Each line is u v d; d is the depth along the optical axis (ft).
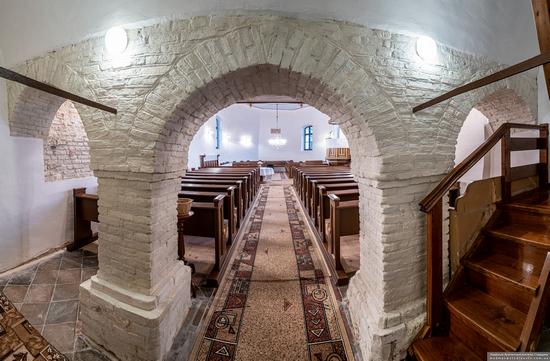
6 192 10.65
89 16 6.77
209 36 6.22
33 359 3.75
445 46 7.11
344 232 10.41
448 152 7.17
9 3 7.66
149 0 6.14
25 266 11.17
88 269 11.14
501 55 8.07
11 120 10.52
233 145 53.83
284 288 9.56
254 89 8.02
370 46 6.37
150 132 6.55
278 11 6.06
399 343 6.31
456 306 6.07
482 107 10.85
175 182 8.00
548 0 4.05
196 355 6.72
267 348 6.89
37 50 8.14
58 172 12.93
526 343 4.67
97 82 7.02
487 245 7.25
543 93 9.31
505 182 7.77
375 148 6.49
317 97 7.57
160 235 7.24
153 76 6.51
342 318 7.99
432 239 6.33
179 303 7.63
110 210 7.29
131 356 6.66
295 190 30.86
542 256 6.10
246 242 14.02
